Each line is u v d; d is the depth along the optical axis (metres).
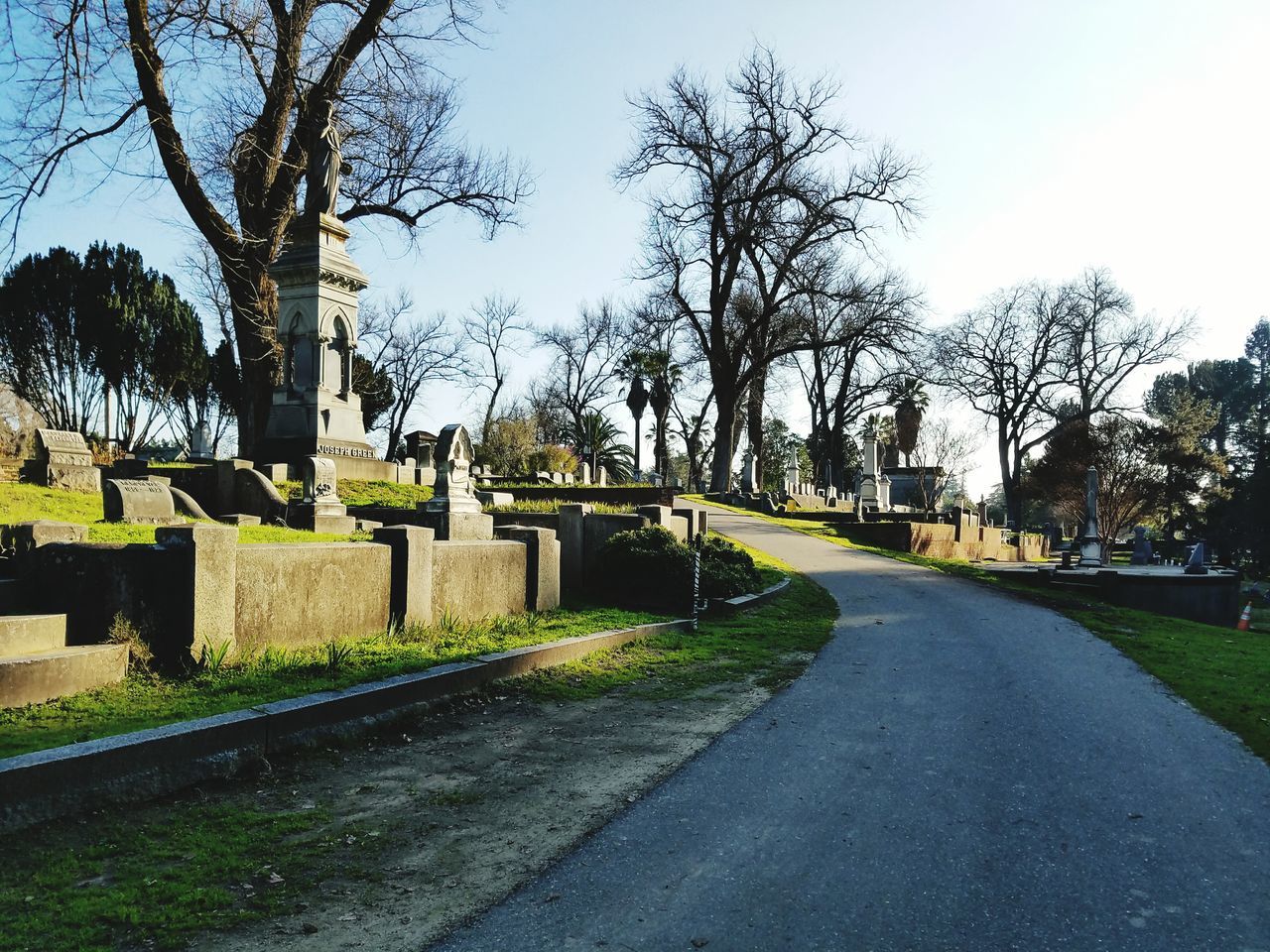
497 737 6.89
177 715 5.66
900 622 14.09
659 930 3.88
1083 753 6.91
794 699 8.58
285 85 23.38
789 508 41.06
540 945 3.71
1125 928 4.01
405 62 24.47
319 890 4.12
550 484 36.94
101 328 43.69
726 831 5.11
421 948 3.64
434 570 9.79
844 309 50.81
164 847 4.40
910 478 64.50
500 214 33.09
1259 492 59.72
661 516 15.92
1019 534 52.66
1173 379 92.44
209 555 6.88
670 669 9.81
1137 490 49.34
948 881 4.48
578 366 74.19
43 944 3.44
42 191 15.57
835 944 3.79
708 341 54.62
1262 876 4.64
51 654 5.98
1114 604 19.64
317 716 6.14
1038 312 60.22
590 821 5.19
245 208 25.75
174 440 51.19
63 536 7.57
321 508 14.58
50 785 4.50
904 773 6.30
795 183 45.66
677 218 48.19
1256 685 9.68
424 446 30.73
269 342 25.12
